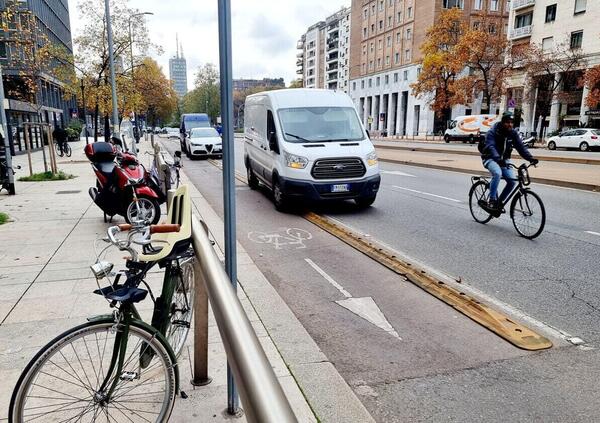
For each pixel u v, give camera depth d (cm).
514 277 562
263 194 1258
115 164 793
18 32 2036
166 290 282
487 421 296
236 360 130
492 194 809
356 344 399
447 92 5184
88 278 516
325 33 12675
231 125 257
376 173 984
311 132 1016
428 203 1082
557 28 4431
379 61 8162
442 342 400
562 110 4525
